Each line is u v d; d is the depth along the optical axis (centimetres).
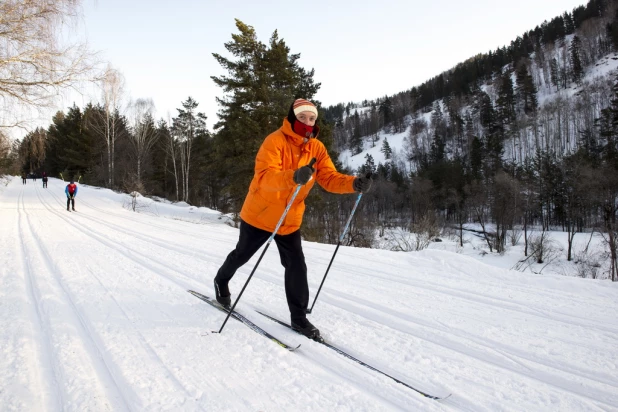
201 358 214
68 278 384
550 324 294
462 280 437
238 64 1672
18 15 671
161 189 4281
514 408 177
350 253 609
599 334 274
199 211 2152
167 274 423
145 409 162
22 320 259
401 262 545
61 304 297
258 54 1677
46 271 416
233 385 186
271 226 262
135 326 257
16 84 704
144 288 356
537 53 10625
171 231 873
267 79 1639
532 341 259
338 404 173
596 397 190
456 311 322
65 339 230
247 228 269
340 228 1866
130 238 723
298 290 263
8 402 163
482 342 256
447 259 523
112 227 917
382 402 177
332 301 347
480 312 321
